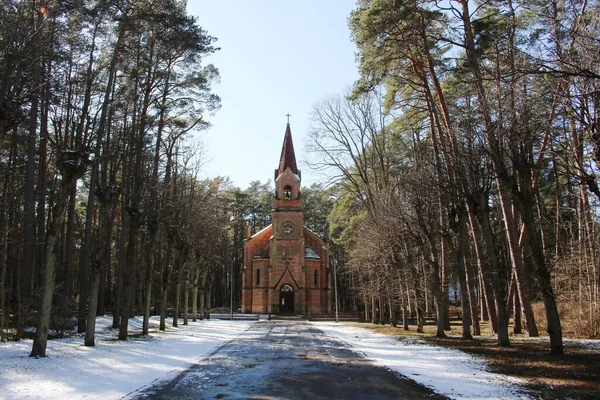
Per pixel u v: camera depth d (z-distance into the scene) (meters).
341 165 42.75
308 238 75.00
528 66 14.72
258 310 70.12
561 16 16.89
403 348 22.33
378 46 26.09
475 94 21.03
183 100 31.30
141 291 51.88
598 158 14.73
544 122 16.52
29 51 16.86
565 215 36.66
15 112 18.28
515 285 28.98
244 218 93.62
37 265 35.66
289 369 16.00
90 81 20.23
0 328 24.42
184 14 25.14
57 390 12.06
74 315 31.62
